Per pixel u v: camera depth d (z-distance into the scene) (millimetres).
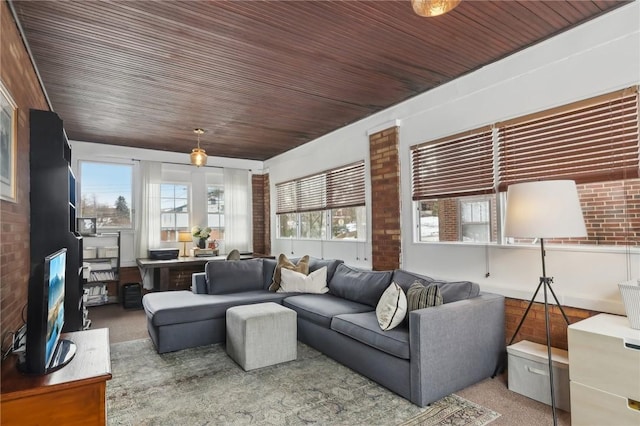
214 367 3102
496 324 2857
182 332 3551
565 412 2293
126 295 5516
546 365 2410
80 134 5262
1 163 1983
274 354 3143
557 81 2721
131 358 3330
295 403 2453
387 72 3312
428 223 3852
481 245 3240
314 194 5691
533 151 2902
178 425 2197
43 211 2822
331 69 3229
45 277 1701
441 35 2688
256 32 2600
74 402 1704
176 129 5062
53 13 2309
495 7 2352
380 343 2646
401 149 4078
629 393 1908
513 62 2986
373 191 4438
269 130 5164
